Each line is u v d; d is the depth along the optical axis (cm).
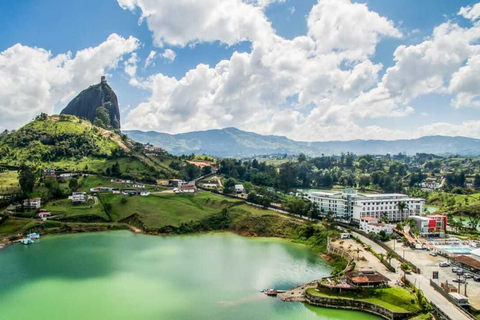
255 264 15112
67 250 17050
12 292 12050
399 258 14262
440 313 9706
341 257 15325
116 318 10231
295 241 19050
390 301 10600
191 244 18475
